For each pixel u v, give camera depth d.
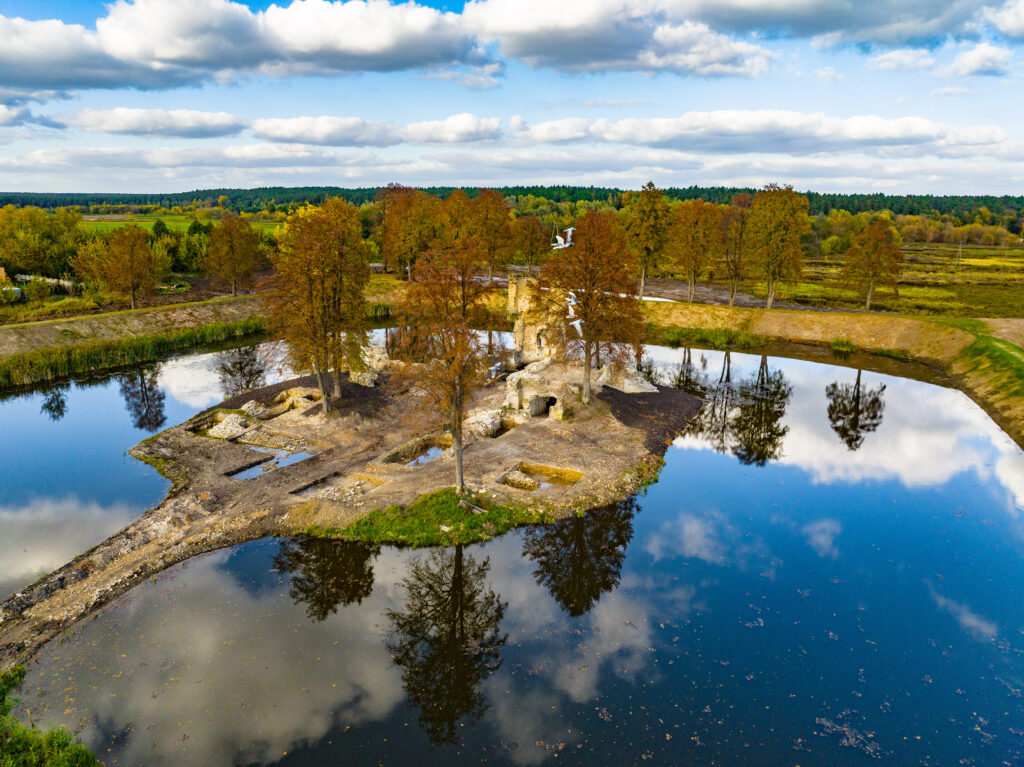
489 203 97.88
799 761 18.08
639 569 28.36
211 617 24.38
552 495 34.47
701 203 86.31
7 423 46.94
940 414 50.81
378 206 152.12
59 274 107.50
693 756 18.22
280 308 43.34
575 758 18.09
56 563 27.73
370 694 20.62
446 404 32.34
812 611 25.14
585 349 47.88
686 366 67.00
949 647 22.95
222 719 19.30
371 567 28.17
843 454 41.97
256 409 46.94
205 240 122.38
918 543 30.33
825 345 76.38
